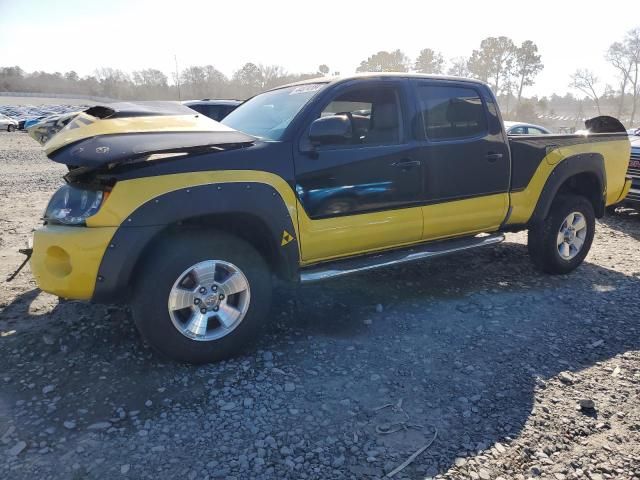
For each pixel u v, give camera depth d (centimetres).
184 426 276
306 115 371
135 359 343
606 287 510
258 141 353
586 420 289
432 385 323
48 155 315
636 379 333
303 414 290
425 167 422
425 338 388
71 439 263
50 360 340
